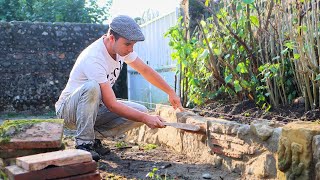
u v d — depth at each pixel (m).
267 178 2.54
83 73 3.24
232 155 2.89
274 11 3.64
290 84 3.51
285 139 2.30
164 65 6.46
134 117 3.08
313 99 3.21
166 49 6.38
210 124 3.16
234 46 3.73
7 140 1.99
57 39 8.47
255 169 2.65
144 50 7.45
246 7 3.75
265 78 3.49
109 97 3.10
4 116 7.96
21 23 8.26
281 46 3.40
